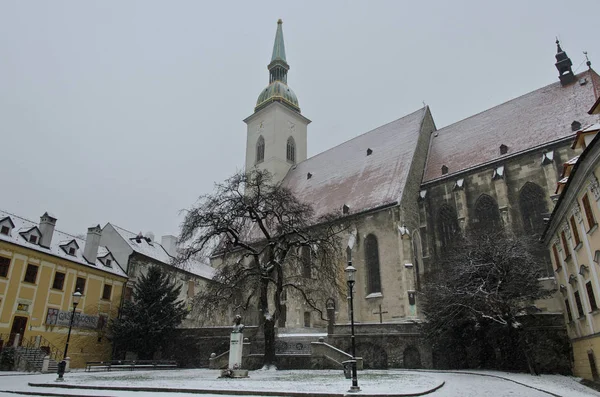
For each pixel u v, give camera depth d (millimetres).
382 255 44719
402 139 54656
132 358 44906
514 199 41062
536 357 29016
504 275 30047
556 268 30172
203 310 35375
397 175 49188
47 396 18797
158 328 41938
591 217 19531
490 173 43594
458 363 32656
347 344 35750
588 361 23156
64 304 42594
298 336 37438
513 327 28453
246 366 34281
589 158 17953
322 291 38188
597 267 19781
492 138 46938
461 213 43750
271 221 36625
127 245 53156
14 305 37781
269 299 48375
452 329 31578
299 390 17422
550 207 38125
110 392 18812
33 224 44750
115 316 47625
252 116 77438
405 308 41031
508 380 22766
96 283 46781
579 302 24406
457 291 30484
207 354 41188
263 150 74000
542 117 43812
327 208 53000
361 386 18656
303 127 78250
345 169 58562
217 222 33250
